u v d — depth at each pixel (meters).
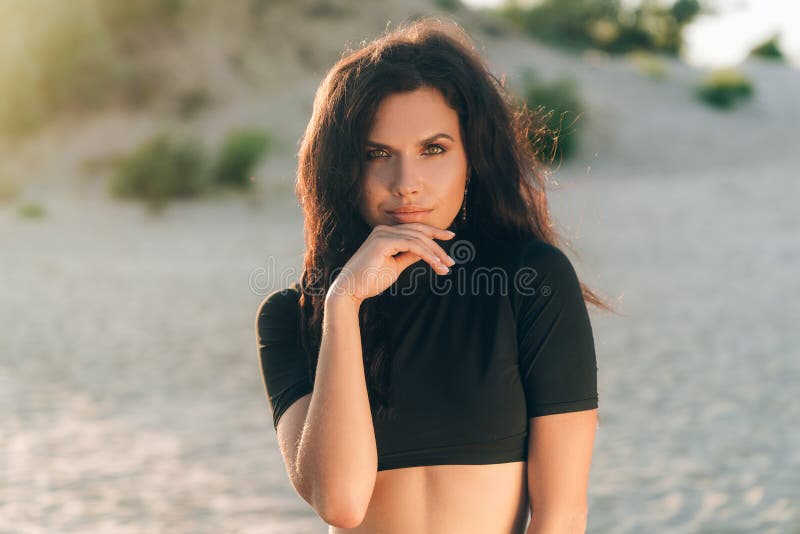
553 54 47.59
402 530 2.18
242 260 19.67
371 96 2.18
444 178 2.21
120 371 11.20
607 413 8.91
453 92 2.21
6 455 8.24
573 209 23.64
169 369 11.25
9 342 12.80
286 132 34.72
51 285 17.12
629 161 35.34
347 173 2.22
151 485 7.41
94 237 23.45
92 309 14.95
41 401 10.01
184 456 8.12
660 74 47.00
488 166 2.28
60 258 20.39
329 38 41.31
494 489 2.17
